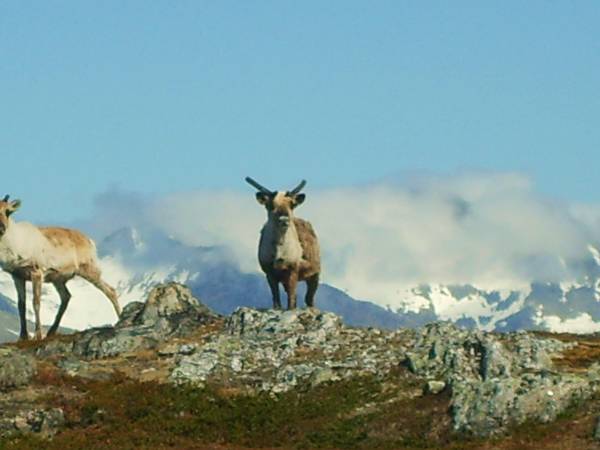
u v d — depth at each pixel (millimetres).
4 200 87812
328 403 73750
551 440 67750
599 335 84438
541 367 76062
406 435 69750
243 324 83438
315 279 87375
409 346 79812
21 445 69062
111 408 73188
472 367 75812
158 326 84125
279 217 84375
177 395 74562
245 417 72375
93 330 84312
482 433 69062
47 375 76250
